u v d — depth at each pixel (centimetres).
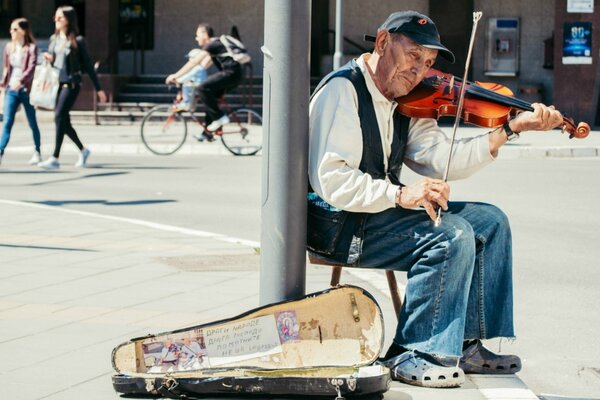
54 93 1778
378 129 563
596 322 763
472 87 597
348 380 505
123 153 2178
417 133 593
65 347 632
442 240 543
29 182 1595
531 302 824
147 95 3011
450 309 546
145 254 978
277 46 541
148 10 3288
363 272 910
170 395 520
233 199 1425
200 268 910
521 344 704
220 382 512
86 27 3123
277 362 541
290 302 545
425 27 552
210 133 2092
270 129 546
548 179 1670
